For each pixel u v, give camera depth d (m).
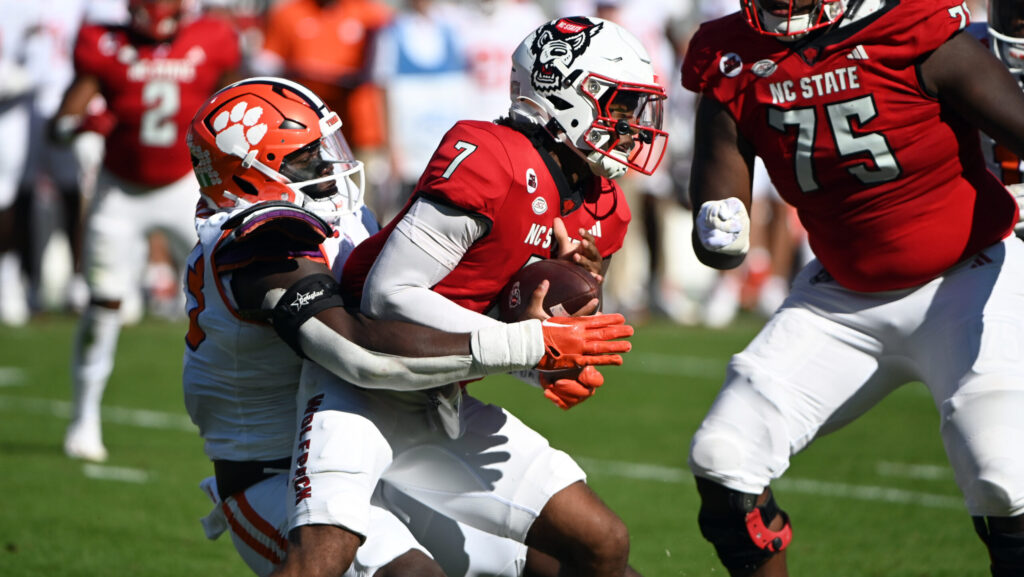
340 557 11.48
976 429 12.38
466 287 12.10
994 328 12.58
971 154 12.85
